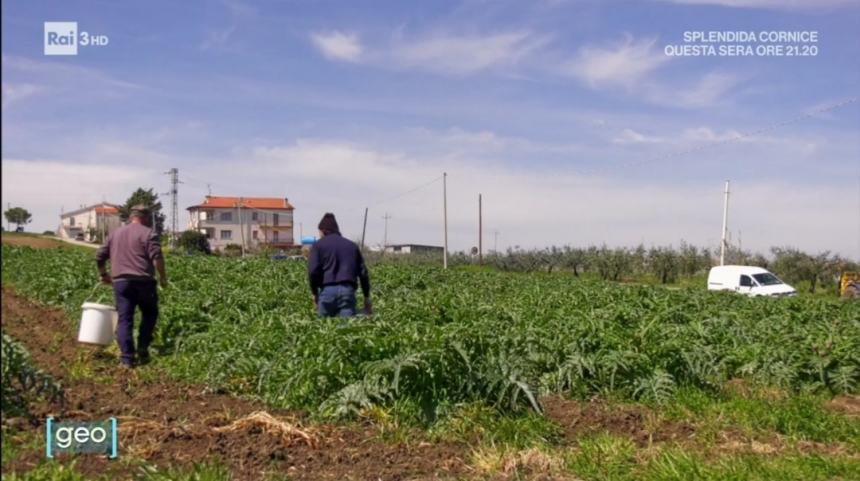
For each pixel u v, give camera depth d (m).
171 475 4.63
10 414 5.62
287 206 104.44
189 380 7.87
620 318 10.52
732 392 8.06
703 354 8.32
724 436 6.39
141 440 5.34
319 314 9.03
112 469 4.76
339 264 8.94
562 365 7.87
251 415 5.97
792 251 46.03
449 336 6.59
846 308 15.27
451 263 61.44
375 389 6.30
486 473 5.20
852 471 5.43
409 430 5.97
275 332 8.15
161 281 9.33
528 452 5.50
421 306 10.36
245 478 4.84
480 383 6.43
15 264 23.84
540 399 7.10
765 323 11.95
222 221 100.50
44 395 6.18
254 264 20.86
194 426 5.79
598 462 5.43
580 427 6.53
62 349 9.86
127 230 9.17
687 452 5.78
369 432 5.93
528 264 57.81
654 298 14.88
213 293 12.22
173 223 76.69
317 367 6.61
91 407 6.23
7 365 5.65
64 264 19.89
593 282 21.84
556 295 15.34
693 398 7.45
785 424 6.70
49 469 4.55
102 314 9.43
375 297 14.85
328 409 6.27
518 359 6.87
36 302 16.56
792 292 30.86
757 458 5.68
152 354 9.42
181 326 10.31
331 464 5.23
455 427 5.97
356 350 6.73
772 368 8.80
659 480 5.11
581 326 8.77
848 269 43.44
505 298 15.73
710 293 18.27
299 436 5.60
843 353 8.88
